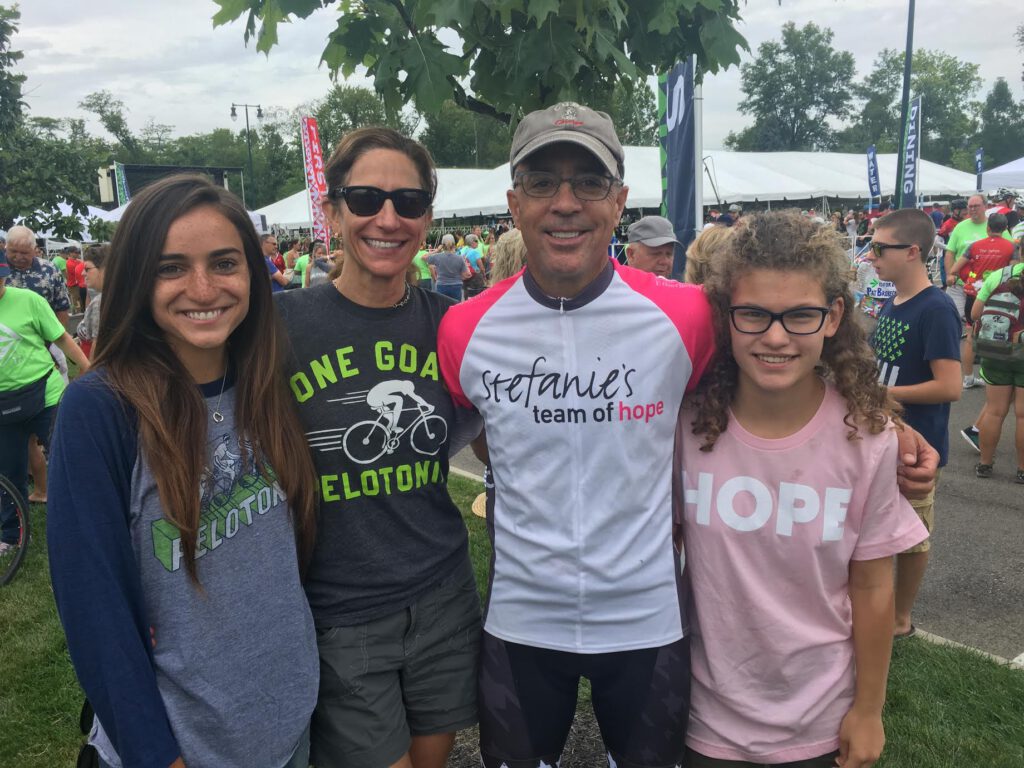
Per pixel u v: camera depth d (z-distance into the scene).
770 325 1.49
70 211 8.13
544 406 1.69
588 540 1.66
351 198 1.74
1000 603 3.70
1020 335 5.25
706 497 1.66
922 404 3.29
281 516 1.58
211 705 1.45
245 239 1.50
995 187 19.81
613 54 1.65
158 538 1.41
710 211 23.72
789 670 1.61
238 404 1.55
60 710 3.07
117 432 1.38
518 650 1.75
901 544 1.57
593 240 1.67
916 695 2.87
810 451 1.58
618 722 1.74
